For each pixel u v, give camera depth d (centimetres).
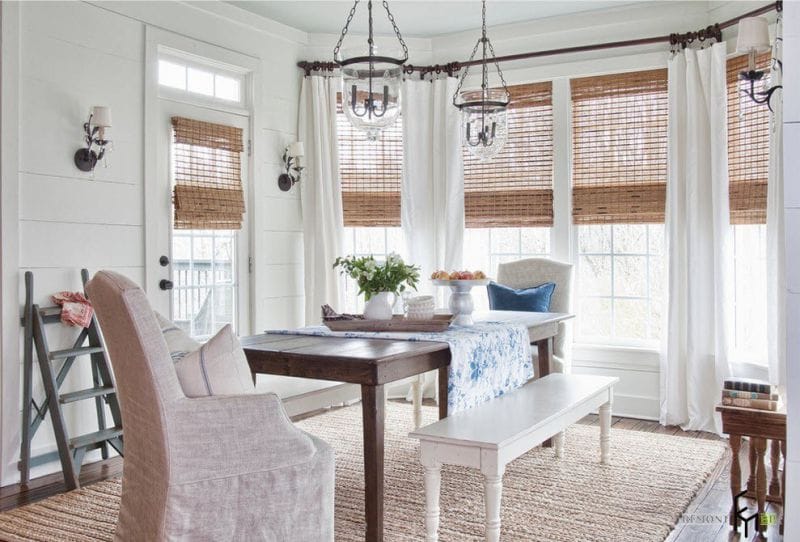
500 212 551
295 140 549
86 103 397
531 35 536
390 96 299
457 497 336
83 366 401
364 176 570
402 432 460
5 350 358
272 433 233
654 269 513
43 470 379
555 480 361
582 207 525
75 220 392
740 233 471
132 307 216
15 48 360
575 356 530
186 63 468
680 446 426
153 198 436
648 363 504
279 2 488
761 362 450
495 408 313
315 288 545
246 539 230
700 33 469
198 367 230
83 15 396
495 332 343
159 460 222
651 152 502
